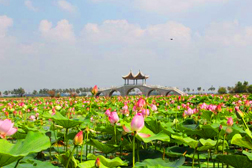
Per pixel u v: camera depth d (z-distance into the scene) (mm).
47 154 5176
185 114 6906
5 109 12422
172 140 4457
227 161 3070
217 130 4234
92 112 7840
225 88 79000
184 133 4887
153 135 3641
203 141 3387
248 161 2832
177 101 20859
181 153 4188
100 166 2951
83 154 5059
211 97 23844
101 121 7855
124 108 6602
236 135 3141
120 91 89875
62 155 3254
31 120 9828
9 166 3047
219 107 5875
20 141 2732
